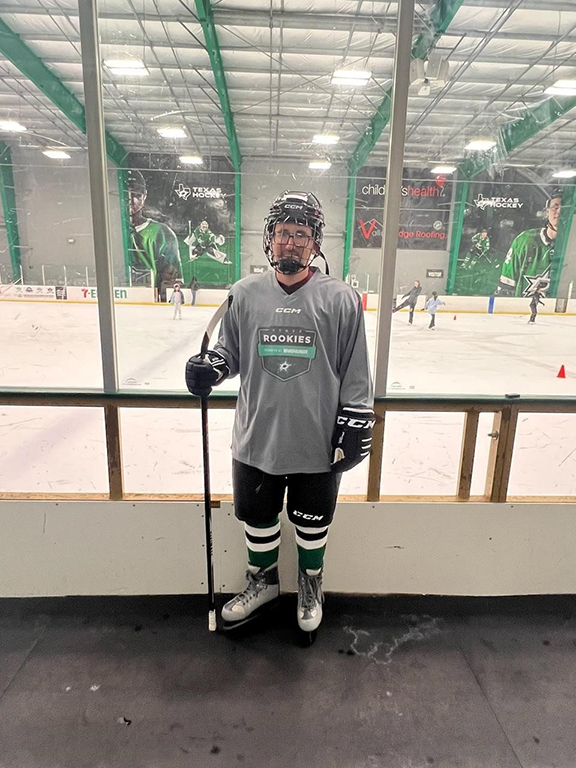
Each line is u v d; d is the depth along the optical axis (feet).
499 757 3.40
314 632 4.41
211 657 4.24
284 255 3.53
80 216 21.16
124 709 3.70
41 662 4.15
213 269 24.25
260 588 4.57
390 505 4.88
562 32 15.01
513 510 4.94
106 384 4.66
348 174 19.42
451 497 5.03
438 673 4.14
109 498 4.80
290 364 3.73
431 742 3.50
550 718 3.73
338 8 13.23
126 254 22.82
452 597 5.12
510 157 20.03
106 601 4.93
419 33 7.06
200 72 17.33
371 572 5.06
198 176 20.83
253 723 3.60
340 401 3.89
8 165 20.15
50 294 29.86
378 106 16.35
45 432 11.69
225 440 11.35
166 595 5.00
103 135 4.24
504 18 14.35
